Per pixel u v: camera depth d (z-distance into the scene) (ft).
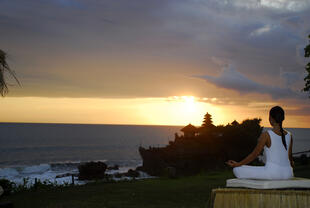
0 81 16.31
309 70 51.39
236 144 125.70
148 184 45.85
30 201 28.58
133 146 445.37
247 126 127.75
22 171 163.12
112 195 32.48
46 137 615.57
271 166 10.76
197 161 120.57
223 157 122.52
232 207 10.23
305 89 51.90
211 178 59.47
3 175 145.48
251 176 10.97
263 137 11.11
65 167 196.24
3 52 16.43
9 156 296.51
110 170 188.24
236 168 11.39
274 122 11.36
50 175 149.07
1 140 507.30
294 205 9.80
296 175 47.80
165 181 53.42
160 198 30.01
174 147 127.75
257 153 11.18
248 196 10.17
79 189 38.22
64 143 467.93
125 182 49.93
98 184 45.88
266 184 10.04
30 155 307.17
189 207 24.89
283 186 10.16
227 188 10.55
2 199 30.19
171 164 121.70
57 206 25.54
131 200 28.78
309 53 51.21
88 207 24.98
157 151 137.49
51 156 300.81
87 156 304.30
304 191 9.91
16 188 37.91
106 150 374.63
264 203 9.98
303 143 563.07
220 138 126.11
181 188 39.17
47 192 35.63
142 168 148.05
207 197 30.55
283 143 10.98
